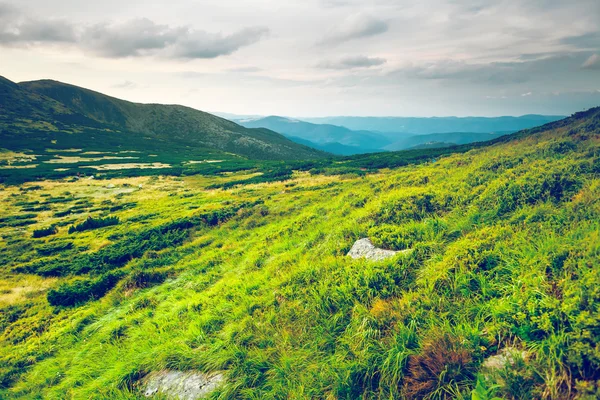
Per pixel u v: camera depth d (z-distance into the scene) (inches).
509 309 202.5
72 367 382.9
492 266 258.2
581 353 152.9
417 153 3006.9
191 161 4879.4
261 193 1744.6
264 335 282.0
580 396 141.3
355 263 342.6
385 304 259.9
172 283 595.5
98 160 4330.7
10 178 2876.5
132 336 400.2
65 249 1133.1
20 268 920.3
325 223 593.3
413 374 191.6
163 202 1935.3
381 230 402.6
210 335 314.3
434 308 240.4
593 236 221.8
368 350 222.8
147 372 290.2
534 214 307.7
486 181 461.4
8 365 453.7
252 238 762.2
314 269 365.4
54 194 2369.6
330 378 214.2
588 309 171.9
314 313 289.4
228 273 539.5
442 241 333.4
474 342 195.8
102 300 625.3
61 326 550.3
